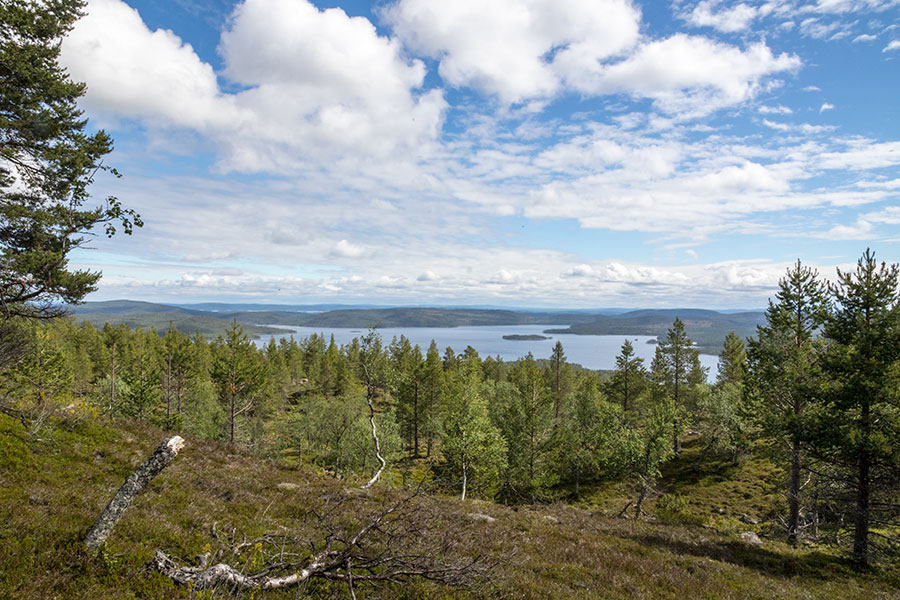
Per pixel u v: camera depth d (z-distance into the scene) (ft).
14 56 52.11
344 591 24.29
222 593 20.47
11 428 40.88
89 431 46.42
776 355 90.53
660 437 126.11
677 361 200.44
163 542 26.78
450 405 138.10
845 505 69.67
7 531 23.47
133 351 296.71
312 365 386.93
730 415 166.61
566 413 234.38
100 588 20.06
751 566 52.16
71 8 58.80
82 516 27.86
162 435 55.06
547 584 32.81
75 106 59.41
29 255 44.11
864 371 60.64
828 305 70.18
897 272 61.67
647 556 48.21
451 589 26.99
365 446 148.05
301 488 49.24
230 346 145.28
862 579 52.80
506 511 62.08
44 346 82.94
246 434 175.63
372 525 24.95
